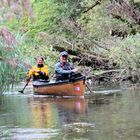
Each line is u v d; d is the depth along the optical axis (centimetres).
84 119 881
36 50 1966
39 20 2211
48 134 722
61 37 2184
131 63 1880
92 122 838
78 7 2233
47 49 2070
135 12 2128
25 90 1716
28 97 1465
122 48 1894
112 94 1456
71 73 1488
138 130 734
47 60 2058
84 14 2244
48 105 1188
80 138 680
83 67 2025
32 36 2141
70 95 1455
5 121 888
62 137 691
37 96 1504
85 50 2109
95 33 2145
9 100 1365
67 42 2156
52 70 2023
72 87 1446
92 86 1827
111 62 1973
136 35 1936
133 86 1761
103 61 2034
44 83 1528
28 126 813
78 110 1036
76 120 872
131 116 898
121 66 1903
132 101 1200
